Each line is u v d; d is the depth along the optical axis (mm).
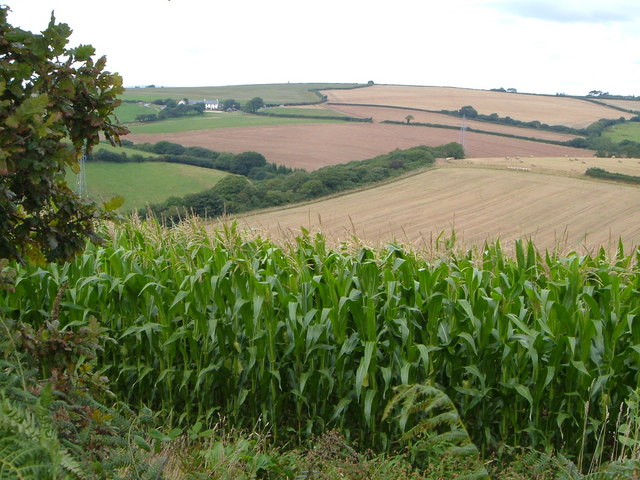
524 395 5863
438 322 6320
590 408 6023
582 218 28359
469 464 3801
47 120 3375
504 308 6137
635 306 6352
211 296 6691
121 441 2930
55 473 1982
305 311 6457
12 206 3479
